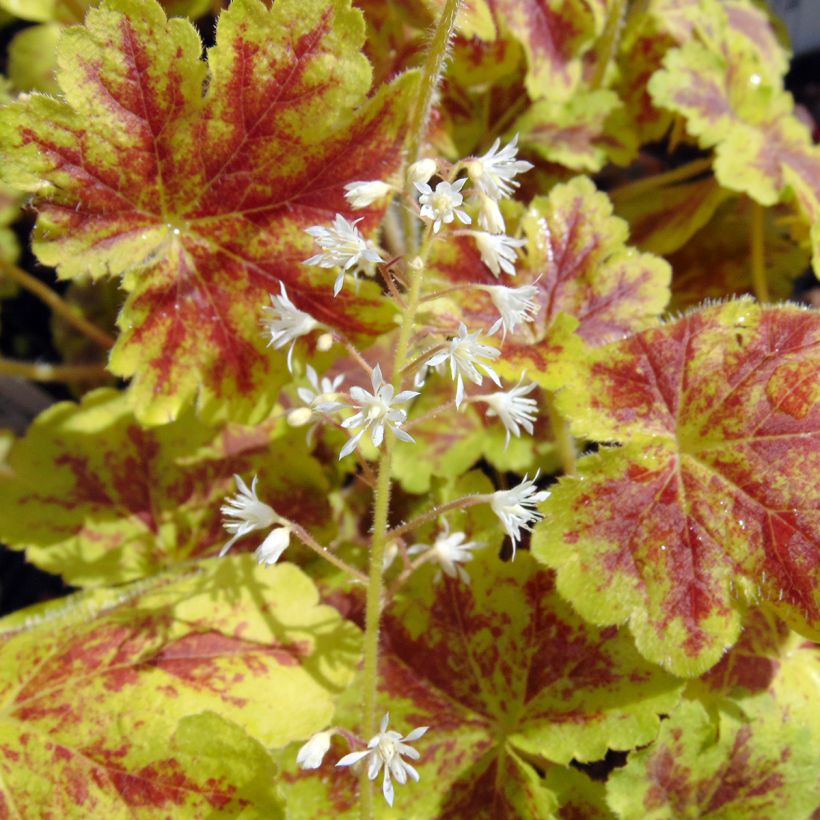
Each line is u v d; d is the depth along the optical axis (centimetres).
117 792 23
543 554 23
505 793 24
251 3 22
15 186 22
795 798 23
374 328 24
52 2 33
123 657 24
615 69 32
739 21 33
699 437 24
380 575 22
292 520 27
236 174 23
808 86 37
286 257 24
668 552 23
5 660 24
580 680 24
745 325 24
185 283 24
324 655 24
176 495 28
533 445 28
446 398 28
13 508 27
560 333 24
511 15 28
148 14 22
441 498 26
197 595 25
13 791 23
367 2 28
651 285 26
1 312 37
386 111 23
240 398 24
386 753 20
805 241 29
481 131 31
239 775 22
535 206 26
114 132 22
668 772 23
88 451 28
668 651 23
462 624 25
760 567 23
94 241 23
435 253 26
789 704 25
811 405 23
